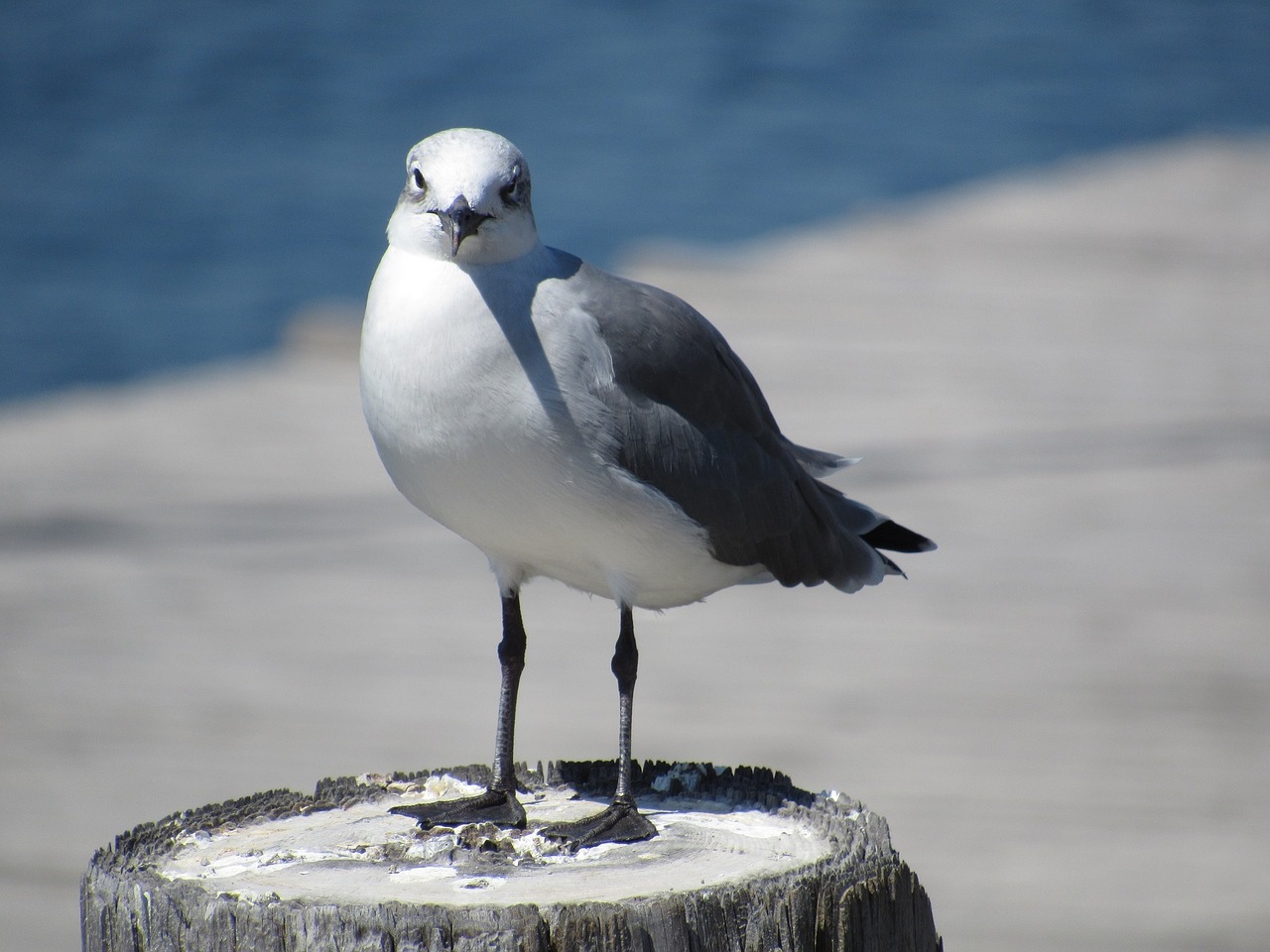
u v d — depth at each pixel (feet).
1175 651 39.50
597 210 108.88
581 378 18.10
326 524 50.03
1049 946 27.73
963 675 38.50
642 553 18.97
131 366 84.64
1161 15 175.73
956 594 43.27
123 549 47.75
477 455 18.04
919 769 33.86
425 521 50.44
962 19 167.94
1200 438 55.52
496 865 16.72
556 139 123.54
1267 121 135.74
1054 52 158.81
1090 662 38.99
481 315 17.88
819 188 114.83
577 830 17.60
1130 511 48.96
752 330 69.51
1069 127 133.80
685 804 18.83
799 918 15.67
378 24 149.89
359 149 117.19
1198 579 43.88
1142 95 145.69
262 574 45.91
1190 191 94.94
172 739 35.83
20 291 90.89
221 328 87.45
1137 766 33.96
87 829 32.14
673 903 15.24
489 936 14.74
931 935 16.96
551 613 43.42
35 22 145.38
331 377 67.67
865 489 50.60
